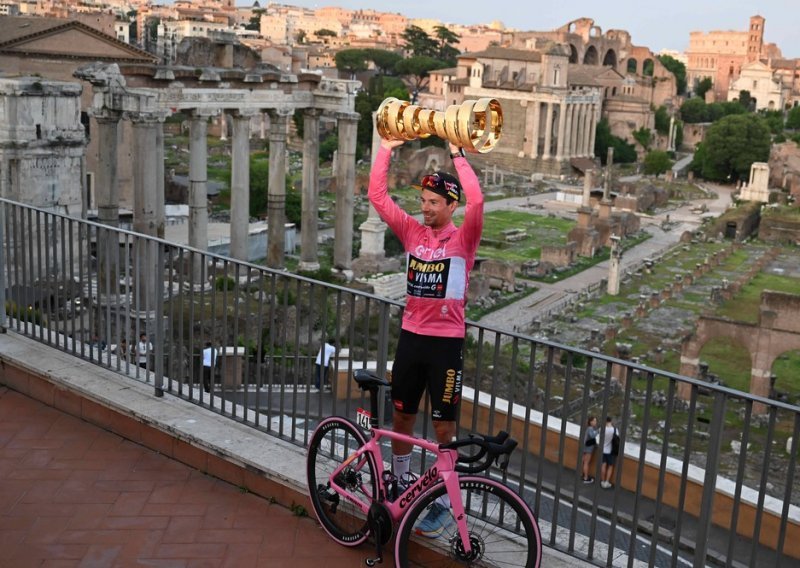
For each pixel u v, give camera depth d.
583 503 17.03
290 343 37.00
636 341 78.94
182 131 184.62
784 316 57.47
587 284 105.00
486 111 8.74
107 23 150.75
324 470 10.48
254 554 9.51
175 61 47.28
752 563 8.44
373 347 40.38
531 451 19.19
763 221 138.62
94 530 9.85
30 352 13.57
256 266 11.43
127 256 12.73
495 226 136.88
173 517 10.15
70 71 85.00
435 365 9.05
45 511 10.18
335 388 10.87
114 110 43.00
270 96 50.09
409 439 9.07
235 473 10.88
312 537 9.88
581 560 9.37
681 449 45.66
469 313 89.00
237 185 49.66
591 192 159.88
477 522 9.82
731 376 66.62
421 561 9.35
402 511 9.02
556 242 127.50
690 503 17.38
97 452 11.58
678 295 98.94
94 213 79.56
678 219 155.88
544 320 86.94
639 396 53.62
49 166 50.69
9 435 11.95
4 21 85.19
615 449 19.64
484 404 19.41
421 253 9.04
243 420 11.69
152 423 11.61
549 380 9.36
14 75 52.09
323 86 53.22
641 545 15.16
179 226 86.62
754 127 189.50
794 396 63.03
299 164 165.75
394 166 164.00
